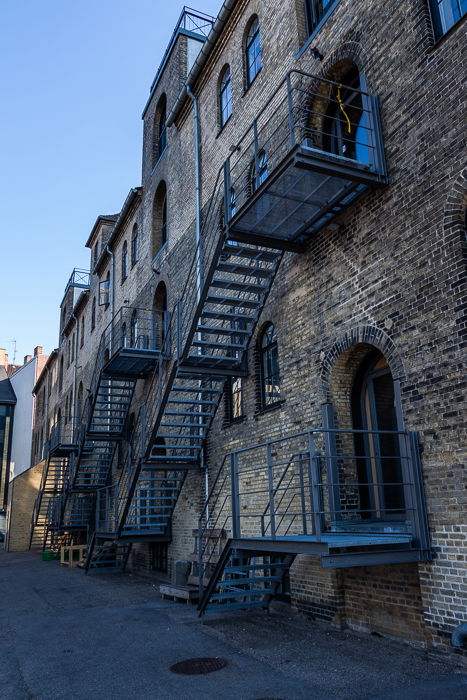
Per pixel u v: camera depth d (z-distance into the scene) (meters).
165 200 18.67
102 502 22.94
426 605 6.66
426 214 7.25
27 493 31.45
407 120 7.71
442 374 6.77
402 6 7.99
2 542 43.28
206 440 13.29
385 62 8.21
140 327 18.91
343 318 8.65
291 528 9.51
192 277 14.42
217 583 9.04
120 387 18.34
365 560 6.50
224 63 14.12
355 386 9.00
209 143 14.45
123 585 13.65
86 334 28.80
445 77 7.16
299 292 9.85
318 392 9.06
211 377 12.19
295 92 10.54
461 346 6.55
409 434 7.01
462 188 6.77
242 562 10.78
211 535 11.68
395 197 7.80
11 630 9.00
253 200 8.56
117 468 20.56
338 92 9.74
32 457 47.47
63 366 35.56
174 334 15.63
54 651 7.55
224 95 14.28
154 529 15.02
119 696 5.69
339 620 8.12
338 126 9.77
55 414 37.09
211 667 6.50
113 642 7.86
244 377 11.70
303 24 10.80
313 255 9.55
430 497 6.76
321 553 6.51
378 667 6.23
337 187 8.21
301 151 7.60
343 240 8.81
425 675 5.88
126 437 19.64
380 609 7.55
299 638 7.65
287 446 9.83
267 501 10.36
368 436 8.78
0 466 51.03
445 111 7.12
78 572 17.27
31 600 12.05
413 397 7.14
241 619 8.94
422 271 7.22
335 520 8.33
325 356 8.98
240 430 11.64
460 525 6.36
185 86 15.48
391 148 7.96
